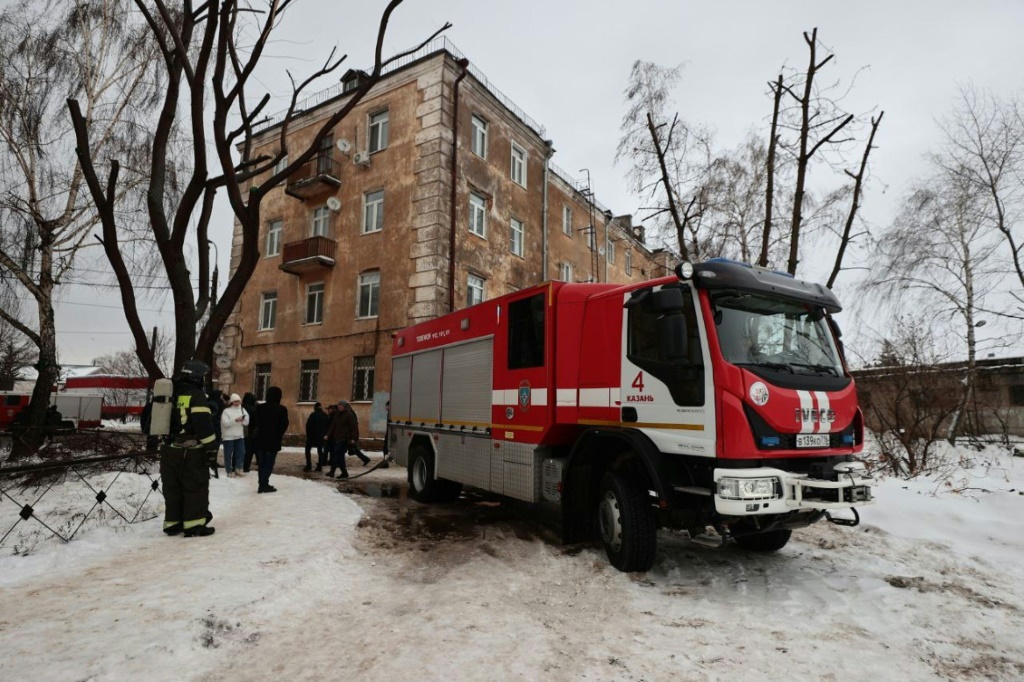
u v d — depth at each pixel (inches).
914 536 256.5
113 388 1921.8
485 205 797.2
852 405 202.4
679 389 192.4
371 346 732.0
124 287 381.7
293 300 831.7
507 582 190.9
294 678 120.0
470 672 124.4
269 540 224.5
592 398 228.4
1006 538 241.6
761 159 632.4
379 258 745.0
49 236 540.1
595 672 125.9
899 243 710.5
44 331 541.6
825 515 196.2
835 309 219.0
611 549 210.8
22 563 185.2
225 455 433.7
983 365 757.3
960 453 514.3
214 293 885.2
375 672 123.5
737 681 123.3
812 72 527.2
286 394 811.4
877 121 535.8
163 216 396.5
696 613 164.2
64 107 520.4
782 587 187.0
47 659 119.5
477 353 304.0
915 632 152.9
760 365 187.6
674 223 604.1
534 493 247.9
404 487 419.5
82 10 505.7
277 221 884.0
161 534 233.8
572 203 1036.5
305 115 863.7
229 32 383.2
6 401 1106.7
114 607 148.1
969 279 674.2
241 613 148.3
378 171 767.7
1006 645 146.0
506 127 853.2
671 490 195.3
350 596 175.9
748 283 194.2
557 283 253.1
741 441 174.7
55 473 323.6
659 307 189.6
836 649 141.0
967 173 674.2
